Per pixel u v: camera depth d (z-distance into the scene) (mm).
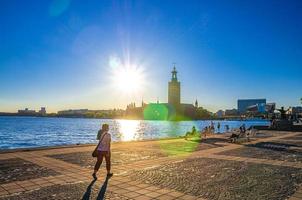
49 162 13000
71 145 19812
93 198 7668
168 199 7680
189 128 114312
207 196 7984
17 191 8203
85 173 10742
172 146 21297
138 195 8008
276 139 28922
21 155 15078
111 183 9297
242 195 8117
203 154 16719
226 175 10750
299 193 8398
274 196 8070
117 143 22906
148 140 26438
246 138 28531
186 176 10477
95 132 82500
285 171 11695
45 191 8242
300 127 45906
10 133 74438
